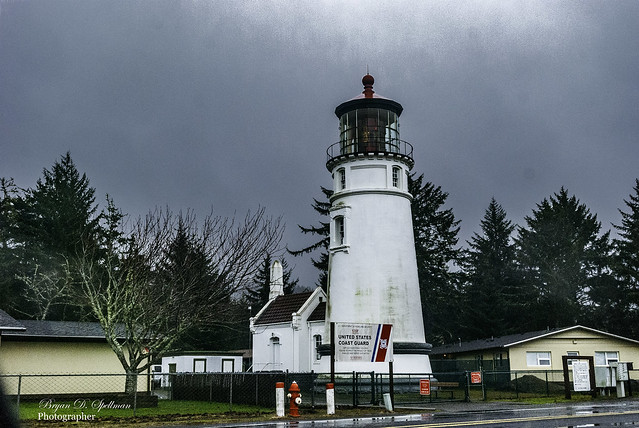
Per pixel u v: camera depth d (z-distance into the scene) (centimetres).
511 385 3622
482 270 6244
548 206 6475
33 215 4928
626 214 6256
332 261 3712
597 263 6269
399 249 3594
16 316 4584
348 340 2208
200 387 2817
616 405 2289
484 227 6519
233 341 6475
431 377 3550
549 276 6034
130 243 2564
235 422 1769
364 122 3728
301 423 1705
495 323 5934
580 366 2814
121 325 3006
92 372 2811
